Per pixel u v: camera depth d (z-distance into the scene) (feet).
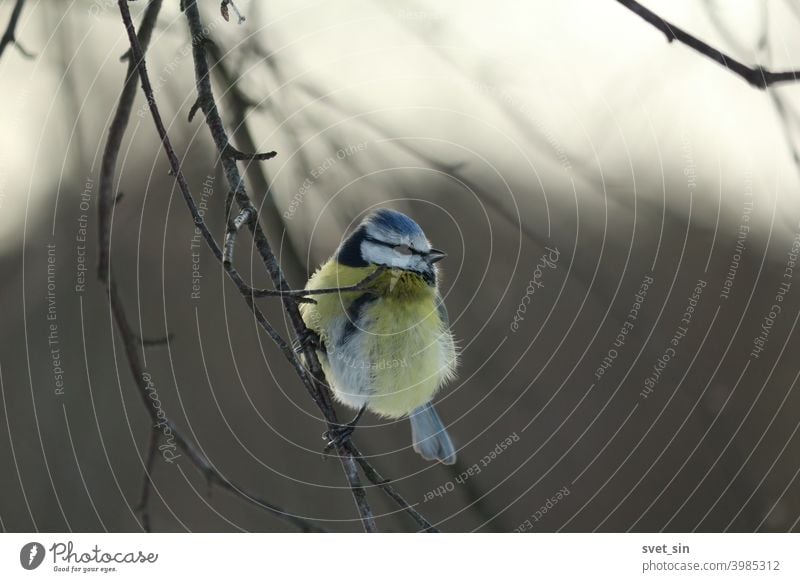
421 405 30.37
